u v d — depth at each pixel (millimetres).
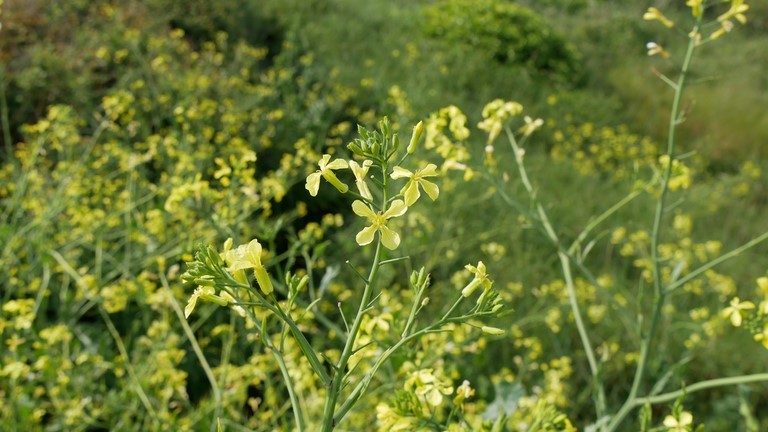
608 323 1173
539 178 1822
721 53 3926
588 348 688
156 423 701
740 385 649
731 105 3014
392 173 320
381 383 793
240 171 664
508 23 2842
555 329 992
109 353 882
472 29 2777
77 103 1419
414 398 424
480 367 977
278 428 739
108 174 1217
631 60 3457
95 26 1730
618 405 1038
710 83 3305
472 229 1387
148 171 1251
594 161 2197
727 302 1394
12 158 1155
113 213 989
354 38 2400
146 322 903
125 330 968
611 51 3537
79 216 949
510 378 873
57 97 1419
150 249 942
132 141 1364
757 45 4102
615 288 1288
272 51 2129
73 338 892
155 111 1425
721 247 1687
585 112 2549
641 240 1454
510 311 345
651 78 3213
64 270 941
